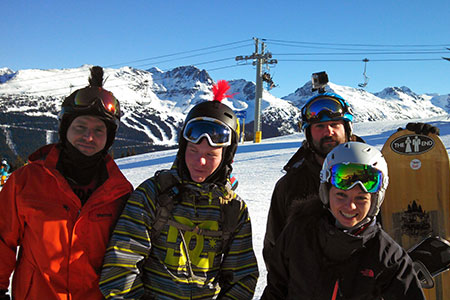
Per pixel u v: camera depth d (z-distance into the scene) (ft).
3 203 6.61
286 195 8.76
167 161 64.39
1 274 6.47
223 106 6.97
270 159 51.75
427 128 9.07
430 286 7.63
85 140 6.89
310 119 8.66
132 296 6.19
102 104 6.92
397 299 6.09
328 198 6.79
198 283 6.54
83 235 6.59
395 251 6.36
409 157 9.14
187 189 6.73
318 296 6.38
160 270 6.47
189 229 6.59
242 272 6.94
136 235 6.40
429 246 7.89
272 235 8.94
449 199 8.70
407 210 8.94
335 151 6.75
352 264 6.32
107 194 6.84
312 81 9.06
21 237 6.68
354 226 6.40
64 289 6.41
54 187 6.67
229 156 7.11
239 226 7.02
